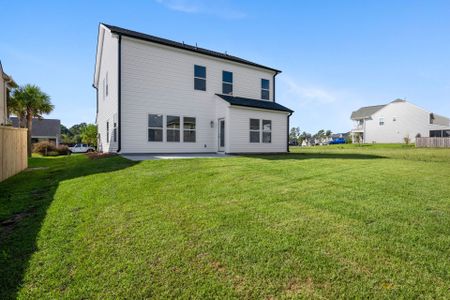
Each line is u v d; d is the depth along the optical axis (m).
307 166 7.53
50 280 2.10
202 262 2.30
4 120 18.36
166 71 12.59
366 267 2.16
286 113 14.95
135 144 11.73
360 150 20.89
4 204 4.36
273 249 2.49
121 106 11.40
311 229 2.92
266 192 4.52
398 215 3.35
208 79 13.93
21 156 8.93
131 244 2.66
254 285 1.98
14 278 2.13
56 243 2.74
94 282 2.05
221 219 3.27
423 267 2.15
